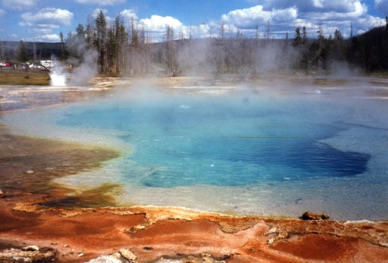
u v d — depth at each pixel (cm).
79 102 1706
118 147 890
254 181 668
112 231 467
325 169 737
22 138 966
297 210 542
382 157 816
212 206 555
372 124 1189
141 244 433
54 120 1245
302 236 453
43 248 421
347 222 493
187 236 453
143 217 509
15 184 638
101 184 646
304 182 663
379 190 622
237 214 527
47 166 736
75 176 683
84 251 416
